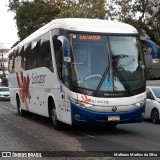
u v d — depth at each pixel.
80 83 11.71
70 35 12.03
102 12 33.97
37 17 41.69
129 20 36.97
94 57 11.99
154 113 16.41
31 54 17.00
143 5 37.25
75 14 33.56
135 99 11.99
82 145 10.39
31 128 14.51
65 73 12.09
